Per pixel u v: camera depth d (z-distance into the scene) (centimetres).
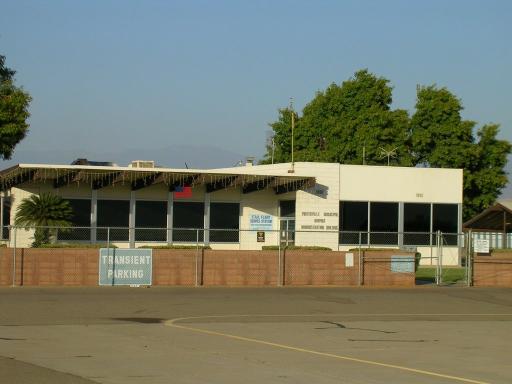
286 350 1530
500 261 3369
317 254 3144
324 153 6600
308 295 2780
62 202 3366
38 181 3641
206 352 1474
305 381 1191
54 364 1300
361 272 3180
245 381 1177
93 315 2116
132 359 1369
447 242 4362
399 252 3234
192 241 3922
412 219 4284
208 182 3831
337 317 2216
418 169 4300
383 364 1388
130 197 3819
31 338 1639
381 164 6425
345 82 6656
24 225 3303
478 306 2638
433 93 6312
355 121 6488
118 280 2944
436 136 6309
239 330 1855
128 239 3806
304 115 7050
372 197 4191
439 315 2347
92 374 1209
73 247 2953
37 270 2892
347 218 4144
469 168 6366
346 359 1434
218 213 3984
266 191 4072
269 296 2709
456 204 4375
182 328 1867
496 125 6366
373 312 2375
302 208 4025
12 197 3641
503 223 5144
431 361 1444
